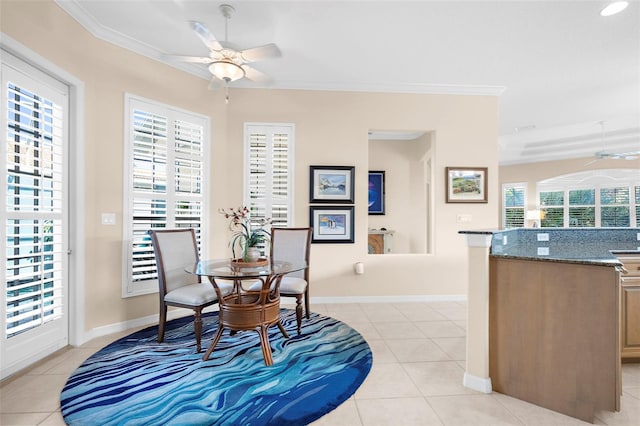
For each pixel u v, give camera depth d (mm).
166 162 3312
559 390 1794
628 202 6984
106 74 2893
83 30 2684
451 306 3816
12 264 2133
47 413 1742
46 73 2391
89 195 2752
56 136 2477
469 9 2520
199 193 3594
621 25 2697
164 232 2863
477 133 4105
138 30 2854
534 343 1878
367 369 2258
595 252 2316
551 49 3113
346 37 2938
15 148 2160
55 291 2479
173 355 2459
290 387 2008
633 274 2336
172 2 2469
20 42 2121
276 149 3906
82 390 1961
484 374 1998
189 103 3516
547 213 8008
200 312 2555
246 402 1844
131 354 2475
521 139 6730
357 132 4004
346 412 1771
